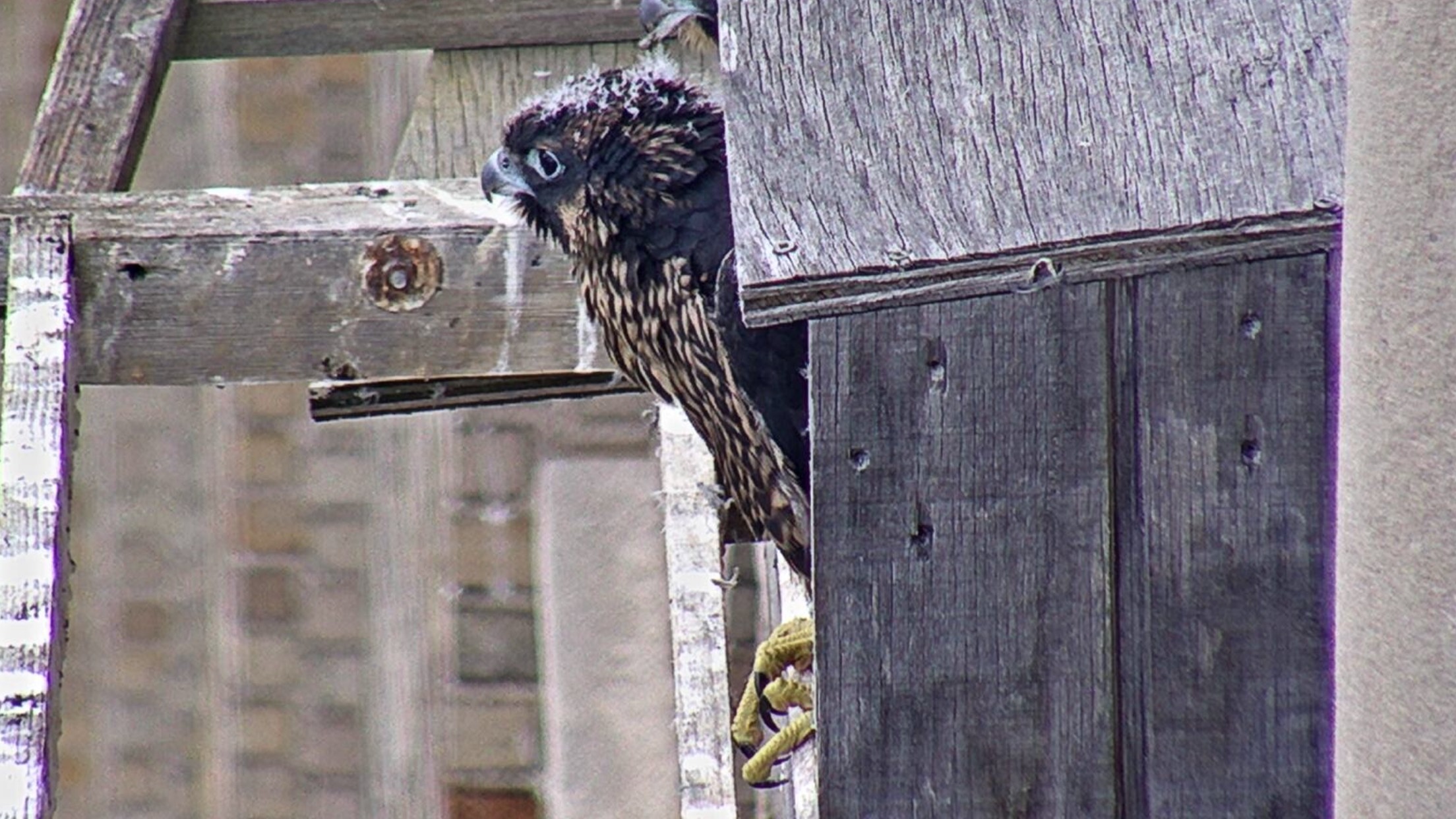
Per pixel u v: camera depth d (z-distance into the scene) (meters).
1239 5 5.73
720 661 7.70
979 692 5.61
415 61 12.91
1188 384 5.47
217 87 13.11
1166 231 5.40
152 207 7.88
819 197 5.56
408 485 12.48
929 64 5.75
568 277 7.87
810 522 6.96
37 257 7.75
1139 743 5.57
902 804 5.65
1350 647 4.66
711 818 7.23
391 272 7.84
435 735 12.38
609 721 12.10
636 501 12.00
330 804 12.80
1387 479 4.45
